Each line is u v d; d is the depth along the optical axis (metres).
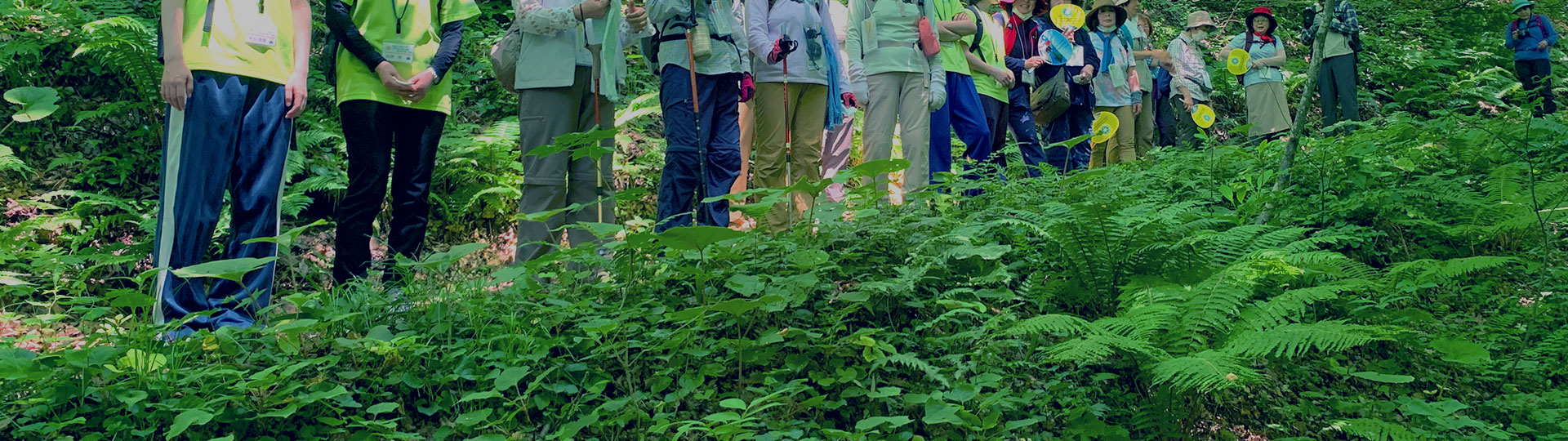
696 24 4.11
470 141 5.69
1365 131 6.33
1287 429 3.32
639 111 6.26
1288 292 3.27
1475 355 3.31
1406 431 2.91
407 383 2.91
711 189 4.21
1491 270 4.70
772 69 4.46
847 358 3.22
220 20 3.53
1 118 5.14
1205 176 5.71
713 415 2.53
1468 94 10.68
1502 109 10.59
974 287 3.68
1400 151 5.98
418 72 4.05
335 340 2.96
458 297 3.38
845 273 3.72
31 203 4.67
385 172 4.04
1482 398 3.66
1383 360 3.63
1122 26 7.62
